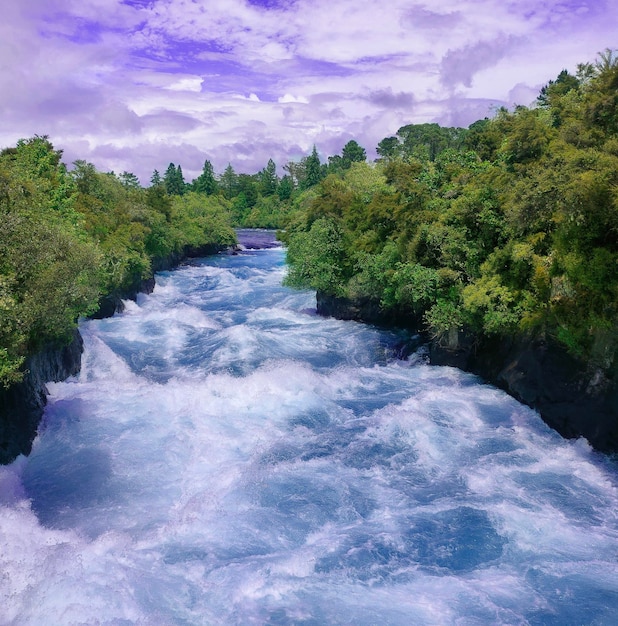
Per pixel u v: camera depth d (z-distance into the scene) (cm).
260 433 1920
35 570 1172
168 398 2191
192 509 1442
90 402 2152
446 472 1662
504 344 2319
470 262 2486
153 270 5628
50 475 1644
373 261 3195
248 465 1686
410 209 3047
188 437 1872
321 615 1072
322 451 1797
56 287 1803
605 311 1716
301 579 1181
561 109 2738
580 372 1845
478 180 2528
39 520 1422
